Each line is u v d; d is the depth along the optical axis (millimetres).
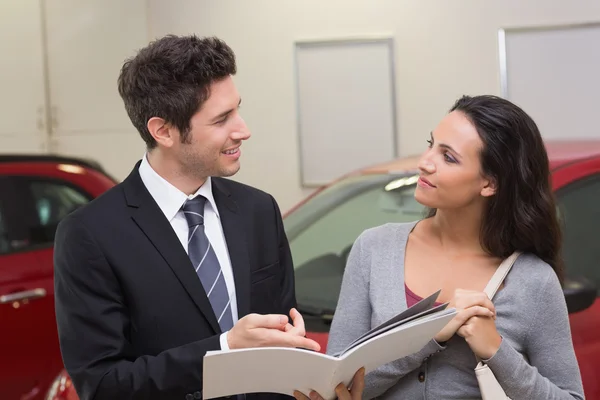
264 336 1497
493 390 1565
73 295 1622
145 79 1629
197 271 1689
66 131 6336
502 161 1658
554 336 1675
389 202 2971
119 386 1551
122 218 1671
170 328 1635
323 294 2688
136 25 6129
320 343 2365
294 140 5941
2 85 6254
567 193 2652
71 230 1649
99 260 1622
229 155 1676
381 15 5719
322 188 3355
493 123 1661
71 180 4012
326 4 5797
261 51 5926
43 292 3660
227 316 1689
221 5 5965
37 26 6250
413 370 1680
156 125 1654
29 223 3807
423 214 1954
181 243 1689
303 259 2924
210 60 1620
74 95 6293
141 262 1644
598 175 2732
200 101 1616
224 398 1692
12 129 6289
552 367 1667
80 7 6215
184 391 1554
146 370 1552
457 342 1657
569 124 5520
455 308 1578
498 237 1703
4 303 3545
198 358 1535
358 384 1604
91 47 6234
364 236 1839
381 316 1703
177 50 1619
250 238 1766
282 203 6016
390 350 1527
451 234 1761
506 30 5539
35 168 3941
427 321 1451
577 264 2574
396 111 5746
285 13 5867
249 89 5969
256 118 5984
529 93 5559
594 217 2666
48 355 3650
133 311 1640
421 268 1751
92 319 1602
